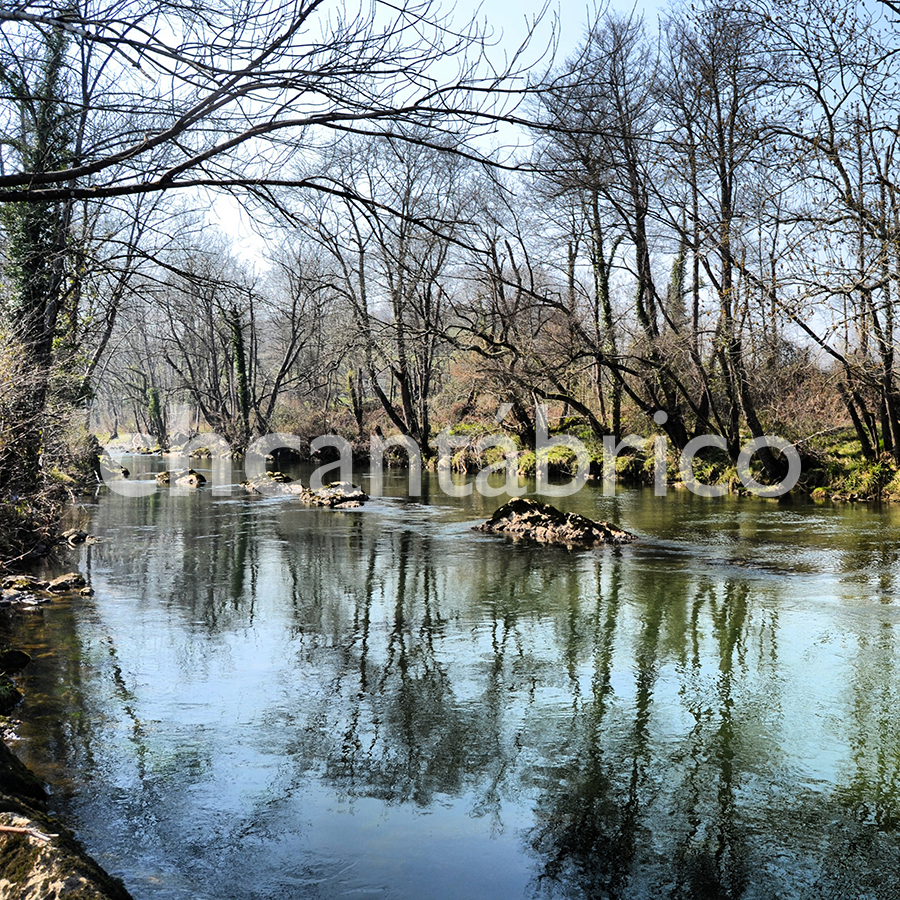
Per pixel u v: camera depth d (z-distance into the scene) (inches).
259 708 275.9
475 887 172.9
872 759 237.1
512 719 267.1
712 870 181.2
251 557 563.5
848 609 403.5
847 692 291.0
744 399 976.9
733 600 423.5
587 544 600.4
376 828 197.8
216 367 1959.9
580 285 1304.1
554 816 204.8
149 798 211.2
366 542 627.2
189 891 169.6
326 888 172.2
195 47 157.4
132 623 384.8
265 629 375.6
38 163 177.3
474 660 329.1
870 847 191.0
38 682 300.0
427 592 450.3
